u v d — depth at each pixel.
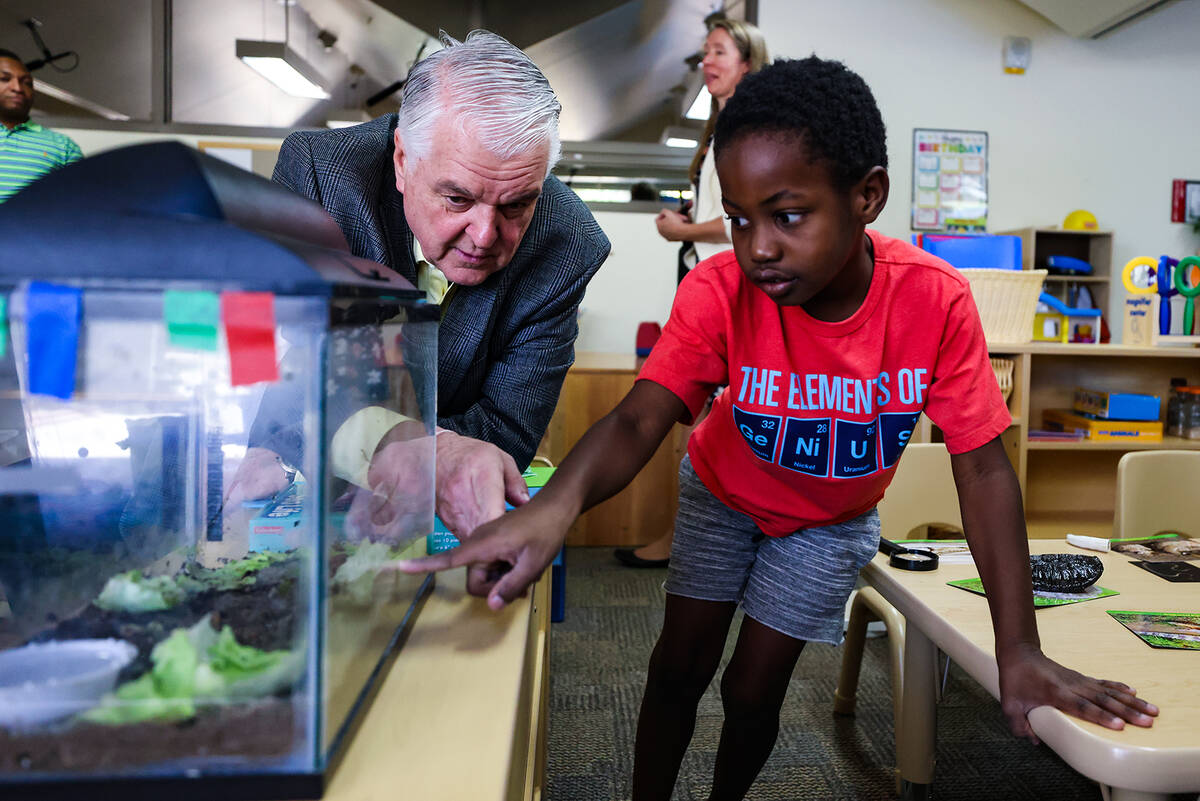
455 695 0.50
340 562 0.43
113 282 0.40
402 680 0.52
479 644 0.58
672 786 1.21
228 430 0.53
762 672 1.09
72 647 0.41
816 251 0.75
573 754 1.63
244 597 0.46
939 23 3.88
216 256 0.40
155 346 0.41
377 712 0.48
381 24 3.88
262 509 0.53
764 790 1.50
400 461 0.57
